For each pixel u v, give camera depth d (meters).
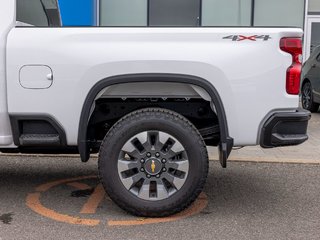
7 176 5.67
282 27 4.13
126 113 4.46
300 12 14.20
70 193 5.00
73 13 12.72
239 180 5.60
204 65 4.02
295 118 4.10
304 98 11.56
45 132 4.25
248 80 4.05
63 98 4.10
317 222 4.22
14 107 4.14
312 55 11.48
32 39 4.09
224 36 4.06
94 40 4.07
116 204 4.27
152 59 4.02
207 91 4.05
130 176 4.11
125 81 4.04
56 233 3.90
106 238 3.80
